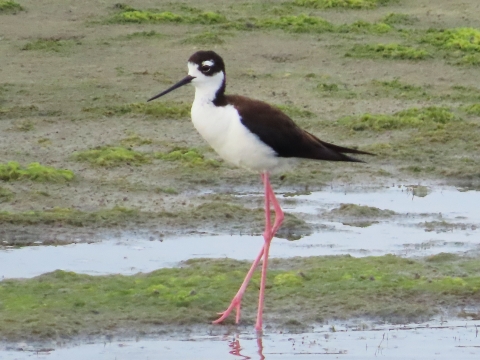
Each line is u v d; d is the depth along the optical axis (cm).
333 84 1966
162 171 1521
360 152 1110
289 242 1260
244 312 1032
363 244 1255
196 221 1316
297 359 956
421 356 970
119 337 973
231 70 2039
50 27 2291
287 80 1998
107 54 2117
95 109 1792
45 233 1255
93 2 2520
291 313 1035
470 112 1850
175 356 947
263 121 1038
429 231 1312
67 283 1073
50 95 1853
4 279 1086
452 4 2680
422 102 1908
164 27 2339
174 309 1023
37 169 1455
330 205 1414
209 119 1042
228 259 1166
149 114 1783
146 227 1291
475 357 968
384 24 2414
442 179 1548
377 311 1044
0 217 1277
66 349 948
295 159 1080
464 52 2233
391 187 1508
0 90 1864
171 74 2002
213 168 1543
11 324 971
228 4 2589
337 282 1100
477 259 1185
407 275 1123
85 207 1355
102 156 1554
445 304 1063
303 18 2414
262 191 1476
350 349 977
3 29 2256
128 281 1084
